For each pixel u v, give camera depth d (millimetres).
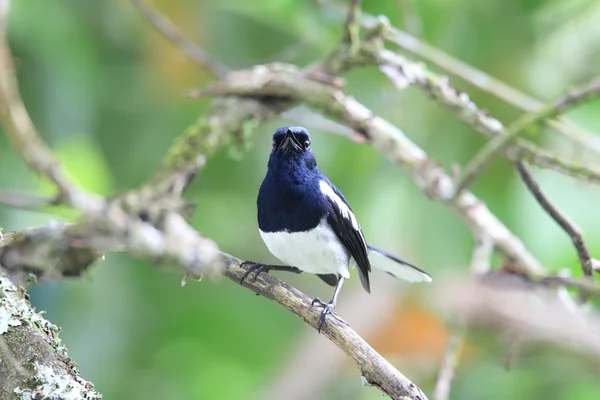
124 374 11898
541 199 8133
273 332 12969
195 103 12578
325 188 8742
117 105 12469
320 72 9516
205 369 12641
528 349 4668
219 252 7195
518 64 12047
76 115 11219
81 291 11312
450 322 4594
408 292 11336
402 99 11641
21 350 5719
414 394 6344
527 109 9719
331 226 8727
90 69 11414
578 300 7172
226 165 13117
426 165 9031
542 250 10898
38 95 11023
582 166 7977
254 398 12227
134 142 12602
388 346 10953
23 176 10727
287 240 8805
